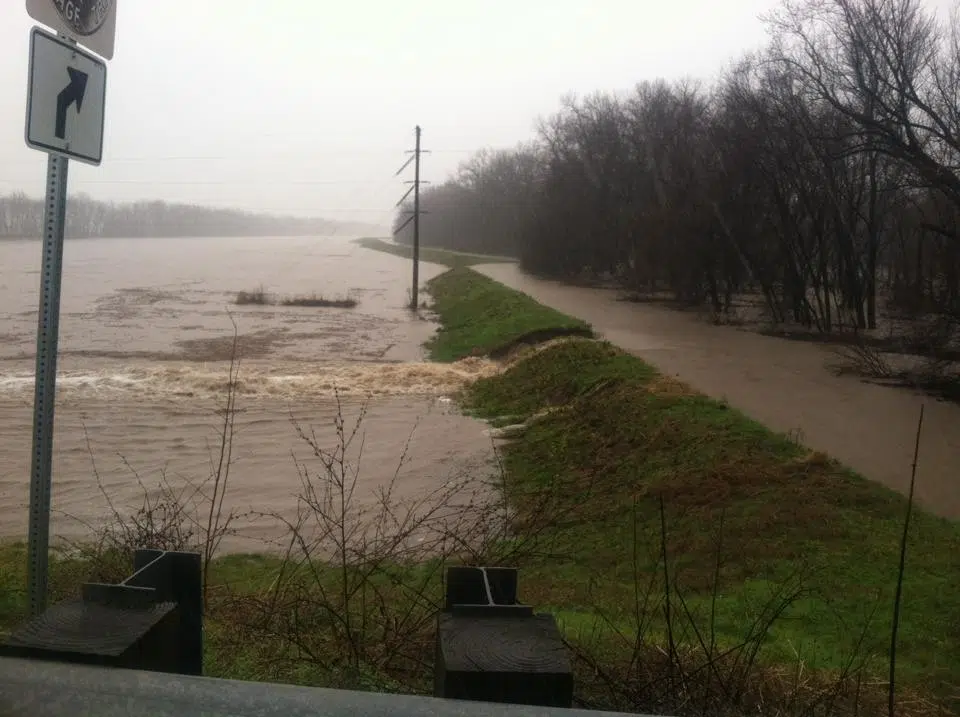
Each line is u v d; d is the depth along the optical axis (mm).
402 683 4207
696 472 12750
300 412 20484
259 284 70812
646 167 57500
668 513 11664
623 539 10938
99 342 34000
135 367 26859
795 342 30016
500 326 33844
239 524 11633
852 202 34281
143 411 20156
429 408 21375
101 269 87938
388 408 21359
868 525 10180
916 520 10297
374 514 12195
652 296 50219
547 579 9281
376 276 83250
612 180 65188
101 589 2908
